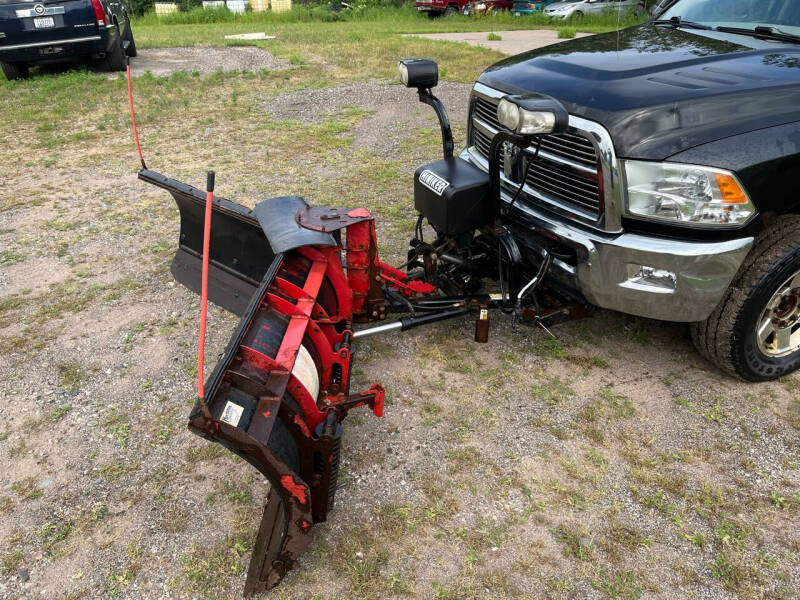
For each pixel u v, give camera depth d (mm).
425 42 16141
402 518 2850
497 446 3268
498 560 2656
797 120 3215
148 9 31266
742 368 3584
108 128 8914
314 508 2643
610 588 2537
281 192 6543
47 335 4211
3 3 10688
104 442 3322
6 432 3389
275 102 10211
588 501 2941
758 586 2547
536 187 3807
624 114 3207
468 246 4012
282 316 2805
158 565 2656
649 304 3320
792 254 3248
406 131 8617
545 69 3943
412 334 4211
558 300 3949
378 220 5840
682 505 2918
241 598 2516
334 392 3125
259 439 2189
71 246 5461
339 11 28859
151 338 4184
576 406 3547
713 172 3039
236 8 30359
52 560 2686
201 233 4168
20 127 8984
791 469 3109
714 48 3908
